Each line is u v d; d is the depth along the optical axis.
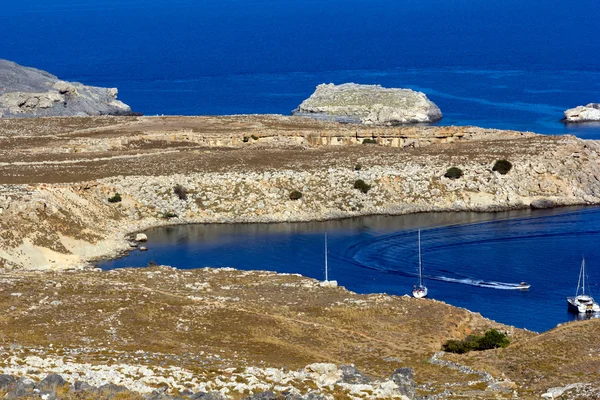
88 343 109.56
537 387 97.62
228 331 119.31
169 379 87.12
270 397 80.25
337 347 115.19
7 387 78.44
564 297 156.38
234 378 88.56
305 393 84.06
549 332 119.12
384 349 114.50
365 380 90.31
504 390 96.12
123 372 89.62
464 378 101.31
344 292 147.00
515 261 178.12
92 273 157.62
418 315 131.50
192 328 120.38
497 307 151.25
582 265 171.38
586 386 95.62
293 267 178.38
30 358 93.00
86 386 80.00
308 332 120.88
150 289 143.00
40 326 118.06
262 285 150.38
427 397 92.75
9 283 142.50
